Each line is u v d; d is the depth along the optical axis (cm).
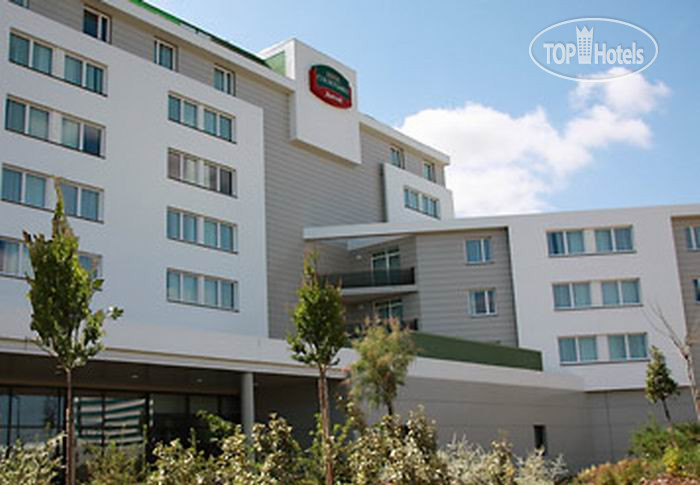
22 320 1655
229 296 2914
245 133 3120
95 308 2400
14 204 2275
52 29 2475
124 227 2550
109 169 2545
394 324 2242
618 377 3366
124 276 2512
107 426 2233
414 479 1123
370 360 2097
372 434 1238
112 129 2586
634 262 3462
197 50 3055
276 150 3369
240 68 3222
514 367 3073
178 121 2848
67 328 1014
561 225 3497
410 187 4106
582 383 3347
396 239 3634
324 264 3528
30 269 2281
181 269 2720
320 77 3597
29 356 1697
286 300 3241
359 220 3756
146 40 2872
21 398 2048
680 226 3538
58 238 1040
